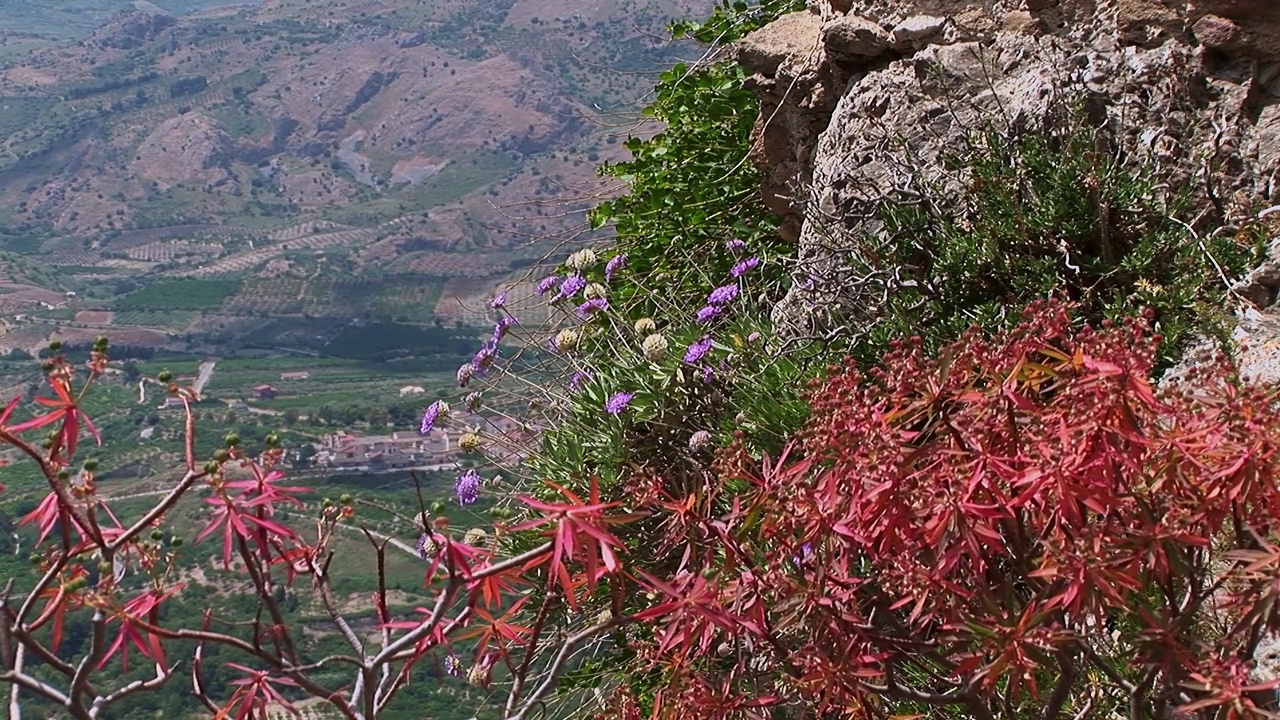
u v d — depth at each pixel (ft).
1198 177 14.26
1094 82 15.51
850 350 14.94
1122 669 8.74
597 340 19.54
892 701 9.09
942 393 7.45
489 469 18.03
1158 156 14.64
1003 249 14.40
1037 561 7.52
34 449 6.55
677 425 16.02
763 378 15.57
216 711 6.97
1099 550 6.70
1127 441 6.90
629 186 26.53
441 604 7.26
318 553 7.48
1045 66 15.89
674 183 25.17
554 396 18.12
